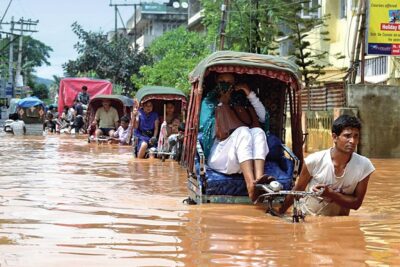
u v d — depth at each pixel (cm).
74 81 4275
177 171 1432
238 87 939
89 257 536
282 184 867
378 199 1025
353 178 777
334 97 2303
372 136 2109
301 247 589
